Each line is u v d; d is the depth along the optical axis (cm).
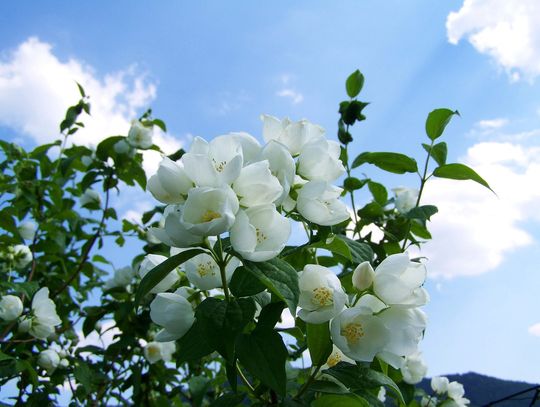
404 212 47
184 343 24
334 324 22
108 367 59
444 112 41
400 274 24
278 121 27
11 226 59
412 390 43
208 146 22
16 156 68
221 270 21
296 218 27
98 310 57
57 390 53
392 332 23
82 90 68
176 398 61
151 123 65
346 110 44
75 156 64
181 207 21
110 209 65
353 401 24
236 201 20
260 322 22
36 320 50
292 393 32
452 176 39
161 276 21
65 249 70
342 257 37
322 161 25
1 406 45
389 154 41
